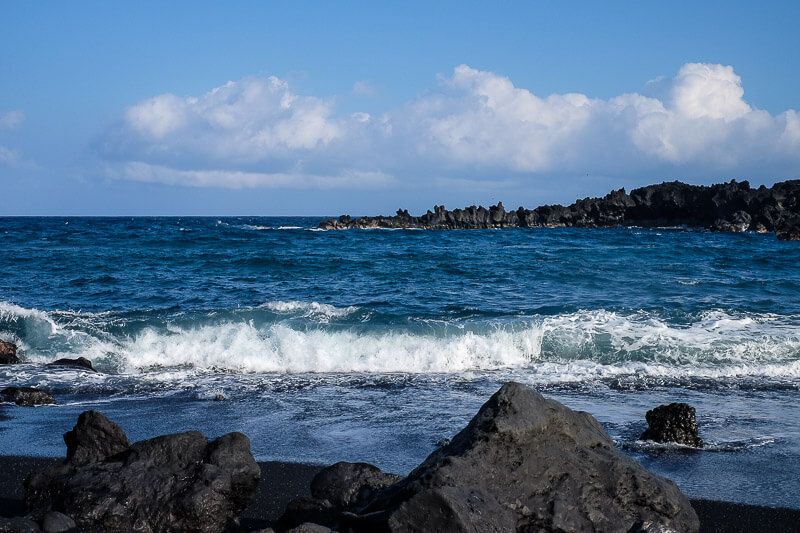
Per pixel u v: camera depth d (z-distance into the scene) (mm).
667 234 70375
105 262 31109
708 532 6535
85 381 12891
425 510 4945
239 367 14469
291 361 14500
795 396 11930
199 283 25188
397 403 11383
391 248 42125
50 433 9555
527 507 5336
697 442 9203
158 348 15320
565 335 15742
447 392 12172
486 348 15039
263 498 7184
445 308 19719
